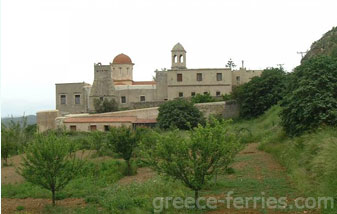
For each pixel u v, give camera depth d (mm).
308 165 15742
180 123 50094
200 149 12383
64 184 15266
